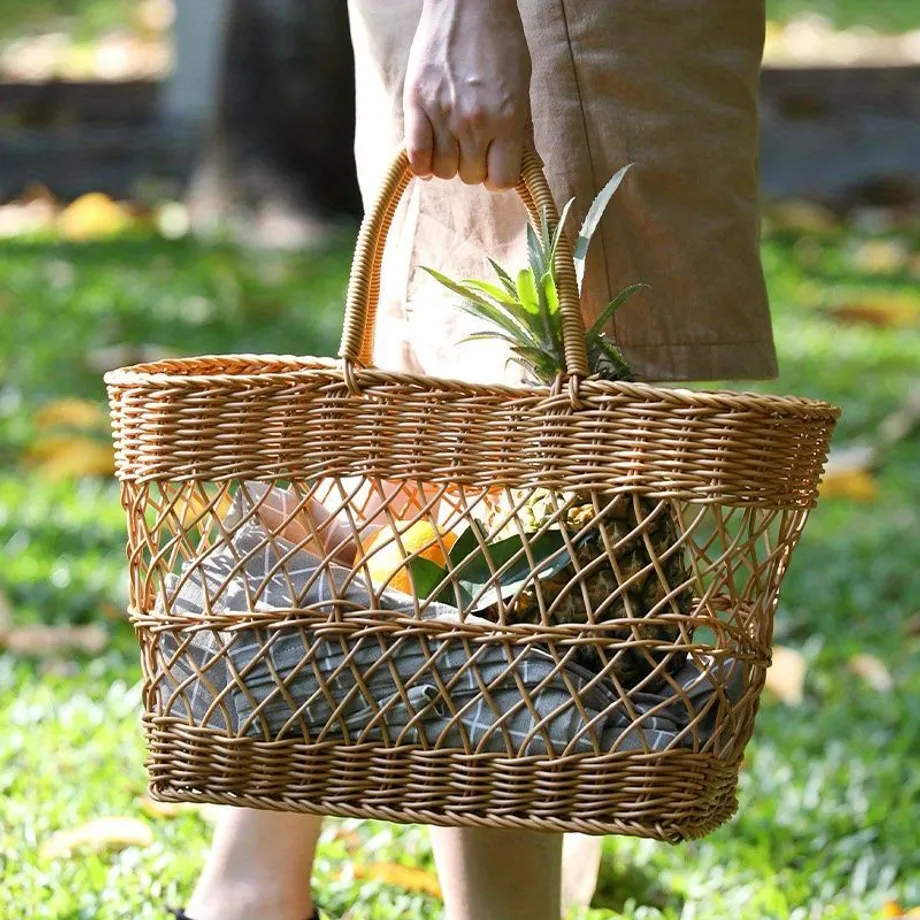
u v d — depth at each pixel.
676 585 3.63
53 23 27.08
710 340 4.30
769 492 3.47
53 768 5.60
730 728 3.57
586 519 3.54
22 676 6.41
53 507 8.31
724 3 4.36
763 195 19.33
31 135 19.02
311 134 15.88
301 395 3.44
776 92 20.08
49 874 4.85
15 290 12.92
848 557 8.30
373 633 3.46
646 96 4.26
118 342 11.44
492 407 3.39
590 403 3.37
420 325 4.44
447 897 4.12
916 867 5.31
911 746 6.30
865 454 9.75
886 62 20.86
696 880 5.20
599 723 3.42
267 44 15.73
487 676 3.46
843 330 13.20
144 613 3.69
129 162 18.94
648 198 4.25
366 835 5.45
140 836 5.07
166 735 3.64
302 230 15.40
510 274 4.33
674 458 3.35
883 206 19.22
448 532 3.67
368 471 3.44
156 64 23.58
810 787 5.78
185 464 3.52
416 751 3.48
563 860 4.98
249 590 3.53
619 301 3.74
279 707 3.55
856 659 6.94
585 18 4.25
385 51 4.43
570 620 3.55
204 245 14.86
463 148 3.76
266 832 4.44
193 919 4.43
